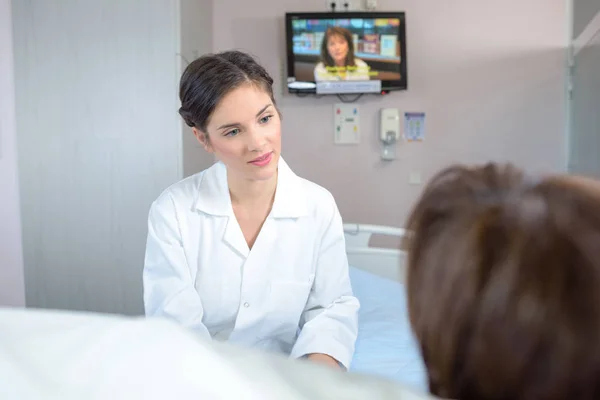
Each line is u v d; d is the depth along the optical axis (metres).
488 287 0.33
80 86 2.53
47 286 2.62
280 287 1.31
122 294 2.57
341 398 0.35
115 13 2.48
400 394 0.35
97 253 2.57
